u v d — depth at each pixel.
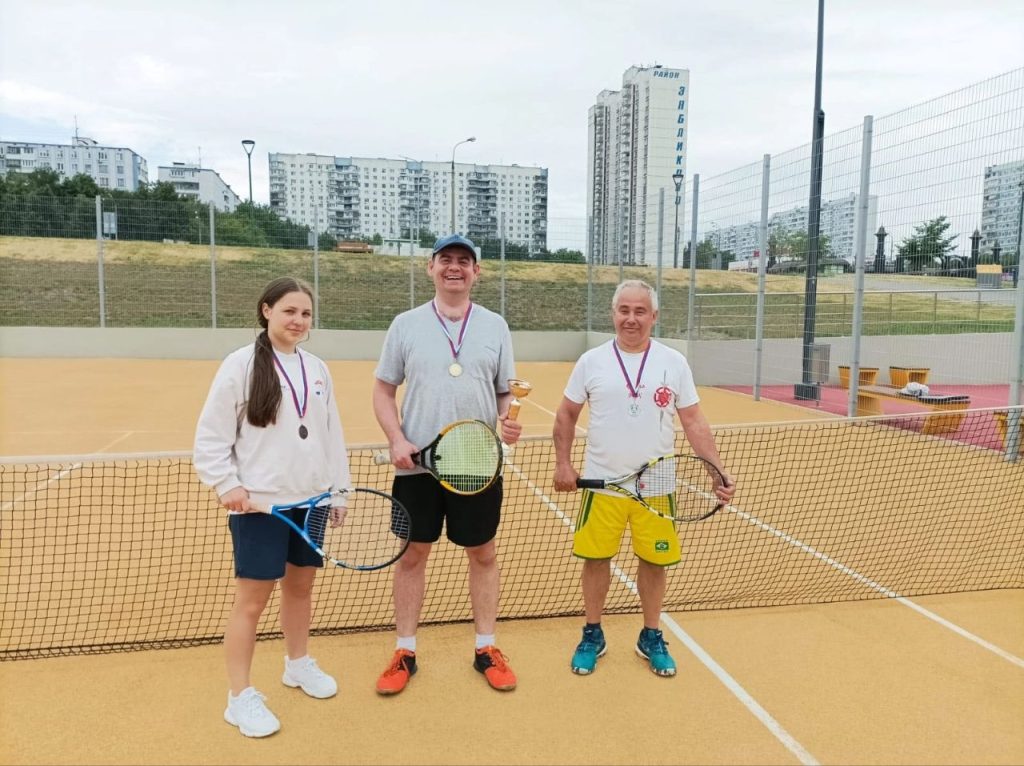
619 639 3.79
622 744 2.88
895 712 3.13
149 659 3.47
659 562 3.33
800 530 5.57
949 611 4.15
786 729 3.00
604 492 3.36
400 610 3.32
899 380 13.50
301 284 2.94
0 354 19.44
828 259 12.15
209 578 4.41
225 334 20.27
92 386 14.16
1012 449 7.67
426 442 3.23
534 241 24.08
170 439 9.16
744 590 4.44
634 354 3.38
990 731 3.00
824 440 8.73
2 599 4.09
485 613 3.37
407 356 3.26
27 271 21.77
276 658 3.53
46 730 2.91
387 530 3.20
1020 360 8.20
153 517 5.56
